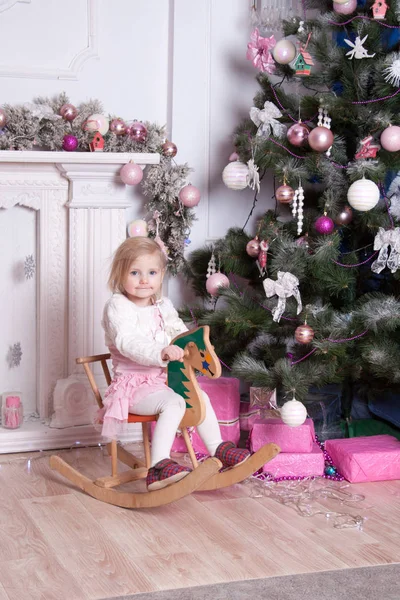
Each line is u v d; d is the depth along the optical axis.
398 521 2.54
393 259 2.96
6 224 3.32
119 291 2.87
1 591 2.02
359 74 2.98
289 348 3.53
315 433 3.29
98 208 3.30
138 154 3.22
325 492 2.80
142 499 2.56
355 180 2.95
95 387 2.87
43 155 3.12
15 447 3.23
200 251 3.54
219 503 2.69
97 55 3.41
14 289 3.38
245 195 3.76
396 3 2.93
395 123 2.96
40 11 3.30
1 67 3.25
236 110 3.68
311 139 2.94
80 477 2.79
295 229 3.24
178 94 3.57
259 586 2.06
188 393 2.68
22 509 2.60
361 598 2.01
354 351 3.11
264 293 3.46
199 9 3.55
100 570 2.15
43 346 3.35
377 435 3.20
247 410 3.41
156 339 2.82
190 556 2.25
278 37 3.66
